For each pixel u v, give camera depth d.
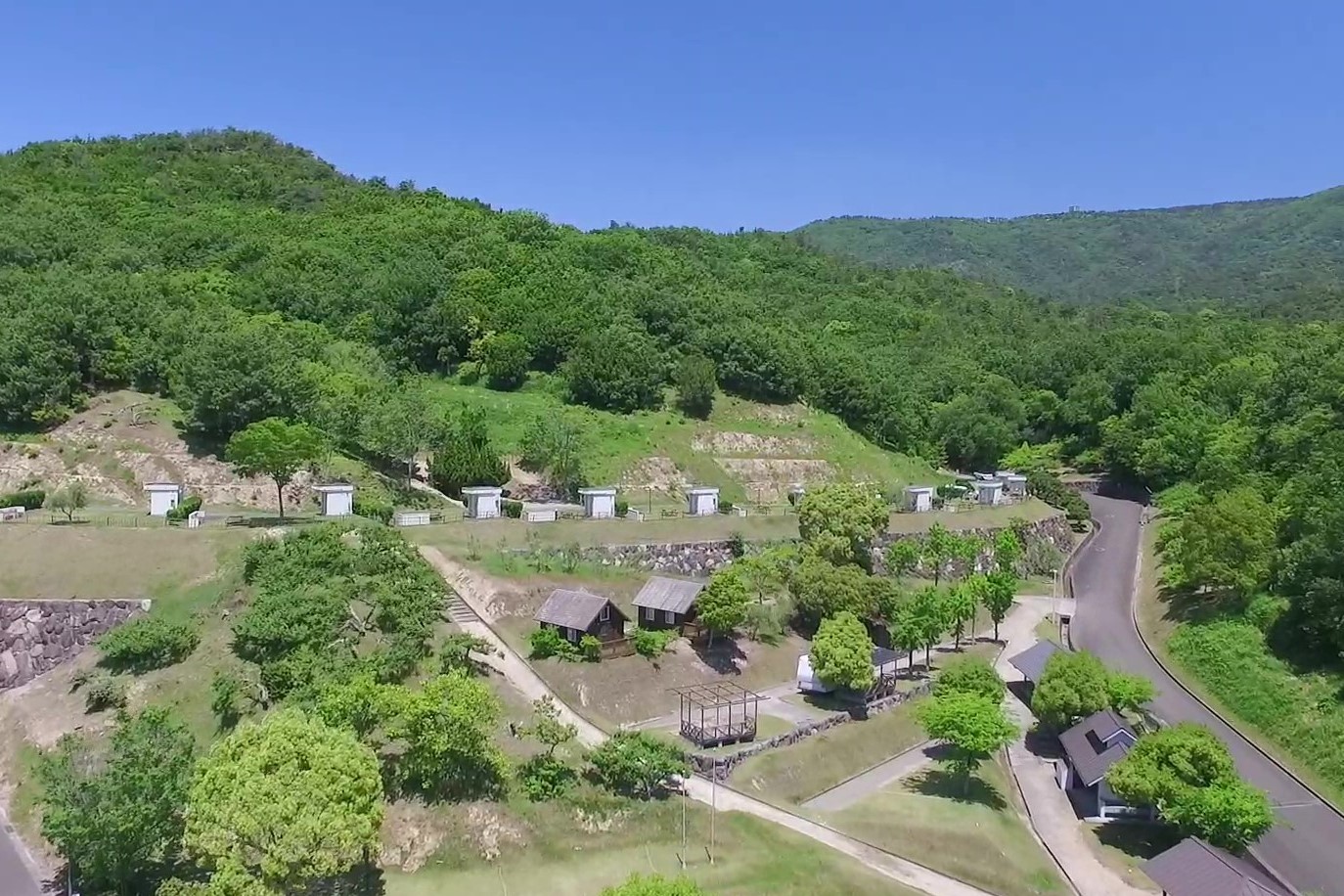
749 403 126.25
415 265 136.88
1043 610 89.31
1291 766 60.50
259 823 36.19
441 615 58.97
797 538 85.31
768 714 60.44
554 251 159.00
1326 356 114.19
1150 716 64.25
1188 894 41.72
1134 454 134.62
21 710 55.59
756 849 45.84
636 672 61.03
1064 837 51.56
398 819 44.44
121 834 38.88
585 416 113.19
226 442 86.50
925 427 144.50
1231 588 79.44
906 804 52.38
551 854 44.38
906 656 75.88
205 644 57.09
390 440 89.50
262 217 154.00
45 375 87.31
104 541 67.12
